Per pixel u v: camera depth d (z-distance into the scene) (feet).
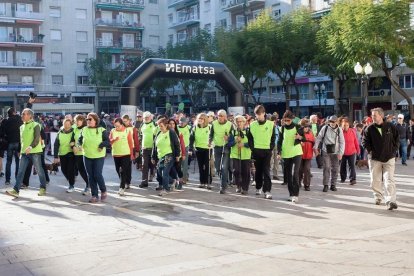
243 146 34.09
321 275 16.31
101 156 31.58
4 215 27.12
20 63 166.20
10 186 39.42
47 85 171.53
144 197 33.42
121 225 24.53
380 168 29.43
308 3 137.80
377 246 19.90
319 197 32.94
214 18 175.01
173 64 62.18
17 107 163.32
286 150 31.04
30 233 22.81
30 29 169.99
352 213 27.07
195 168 53.42
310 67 109.70
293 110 147.02
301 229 23.24
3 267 17.69
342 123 38.88
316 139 35.76
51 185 39.93
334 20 92.48
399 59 91.76
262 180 33.58
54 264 17.97
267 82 153.17
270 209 28.58
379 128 28.81
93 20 181.98
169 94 178.91
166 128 34.45
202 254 19.08
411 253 18.80
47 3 172.76
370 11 76.89
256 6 156.25
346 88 112.98
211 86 159.63
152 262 18.08
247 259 18.30
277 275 16.39
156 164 36.14
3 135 40.04
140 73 60.85
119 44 186.29
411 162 59.98
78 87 176.55
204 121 37.73
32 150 33.45
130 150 34.96
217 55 133.80
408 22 78.69
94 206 30.01
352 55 81.35
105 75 169.58
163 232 22.94
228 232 22.81
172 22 197.98
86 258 18.69
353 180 39.37
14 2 166.30
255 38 102.53
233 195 34.04
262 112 32.35
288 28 101.91
